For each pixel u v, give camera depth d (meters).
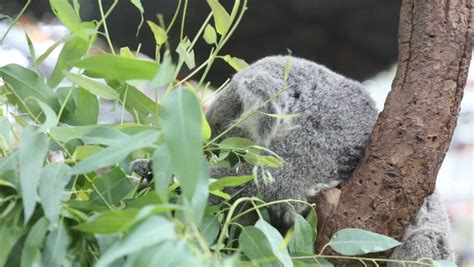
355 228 5.11
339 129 6.25
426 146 5.30
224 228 4.34
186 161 3.40
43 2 14.02
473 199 18.69
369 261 5.42
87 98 5.17
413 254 5.75
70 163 4.52
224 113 6.52
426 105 5.35
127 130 4.64
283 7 15.62
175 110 3.46
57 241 3.72
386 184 5.30
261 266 4.54
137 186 4.90
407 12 5.59
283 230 6.16
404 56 5.54
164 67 3.48
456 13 5.48
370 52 16.72
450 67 5.41
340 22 16.02
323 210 5.72
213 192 4.62
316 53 16.66
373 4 15.58
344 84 6.56
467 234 17.70
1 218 3.81
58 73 5.13
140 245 3.09
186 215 3.35
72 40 5.11
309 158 6.10
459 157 20.34
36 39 13.48
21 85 4.99
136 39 15.02
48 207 3.71
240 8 15.54
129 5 14.42
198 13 14.89
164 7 14.64
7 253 3.73
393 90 5.51
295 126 6.18
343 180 6.09
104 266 3.10
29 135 3.91
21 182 3.68
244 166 6.11
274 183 6.02
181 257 3.07
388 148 5.34
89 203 4.26
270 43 16.38
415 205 5.35
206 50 15.19
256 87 6.12
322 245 5.45
